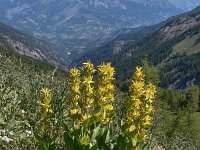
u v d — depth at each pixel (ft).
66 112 8.46
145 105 7.17
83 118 6.43
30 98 9.74
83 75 6.70
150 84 7.39
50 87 9.52
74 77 6.71
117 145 6.75
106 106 6.84
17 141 7.79
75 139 6.41
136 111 7.11
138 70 7.41
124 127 7.07
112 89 6.79
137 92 7.14
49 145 6.52
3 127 8.04
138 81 7.35
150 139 9.15
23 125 8.67
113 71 6.79
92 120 6.48
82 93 6.67
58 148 7.34
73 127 6.51
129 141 6.81
